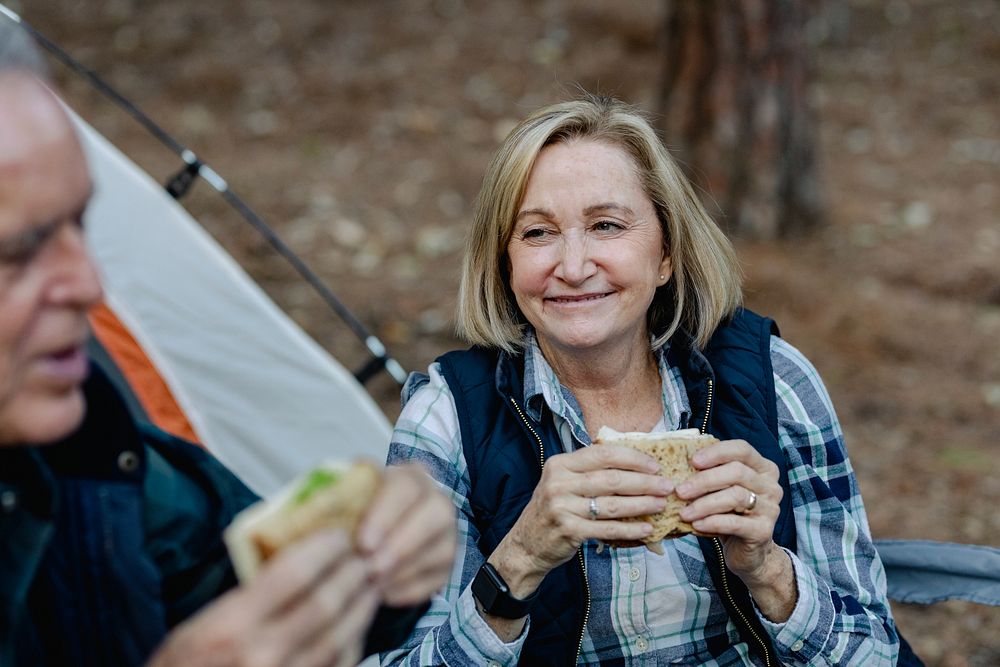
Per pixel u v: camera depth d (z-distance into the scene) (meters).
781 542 1.79
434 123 7.28
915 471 4.02
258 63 7.91
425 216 6.06
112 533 1.12
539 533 1.56
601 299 1.78
